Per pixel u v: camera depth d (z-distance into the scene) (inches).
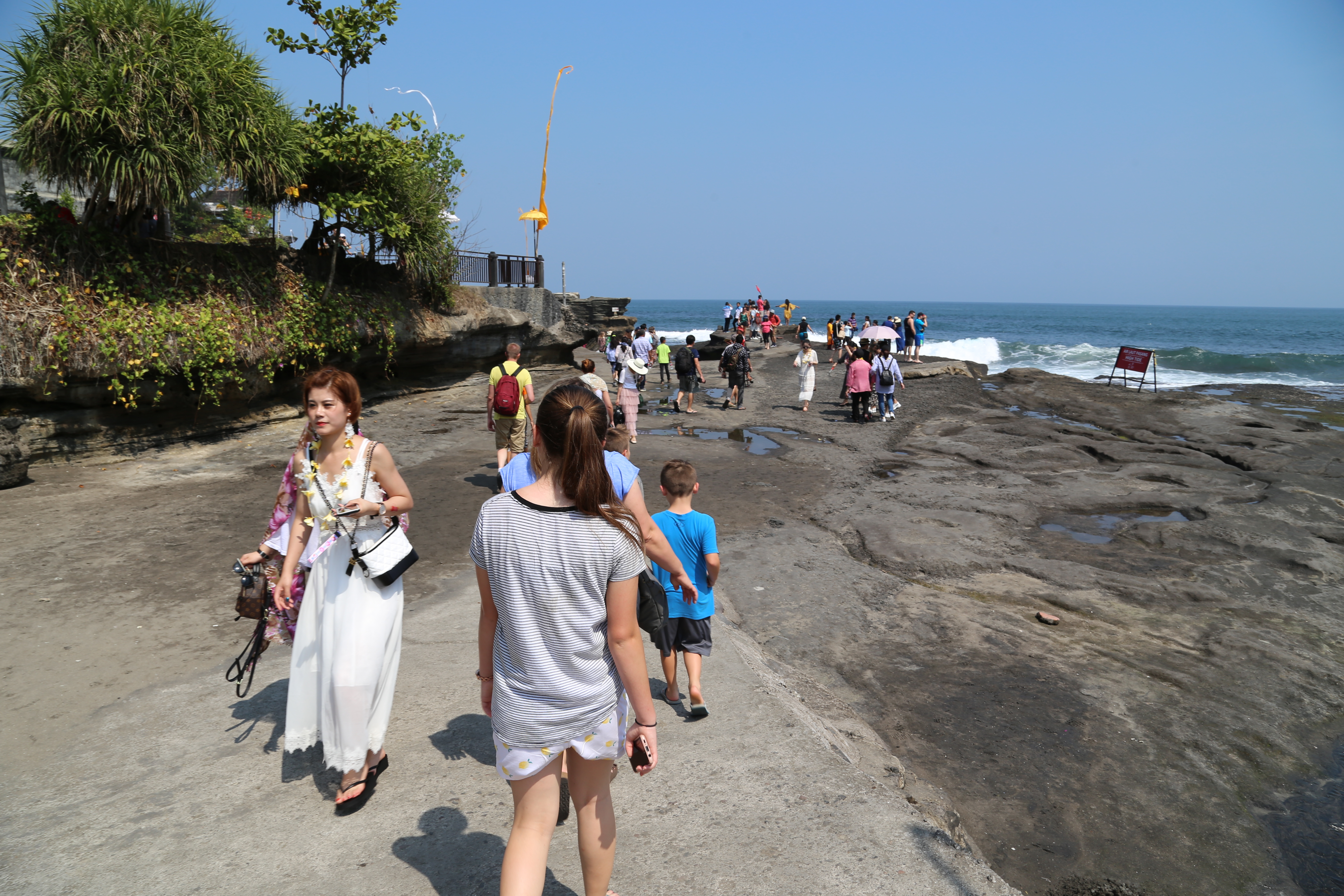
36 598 229.9
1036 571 298.7
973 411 713.0
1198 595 278.8
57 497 346.3
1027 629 247.0
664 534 159.3
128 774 136.3
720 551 310.5
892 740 183.5
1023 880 140.2
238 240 666.8
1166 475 456.8
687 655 159.5
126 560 265.3
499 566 82.0
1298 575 303.0
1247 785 171.2
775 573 287.6
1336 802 166.4
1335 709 204.7
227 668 184.2
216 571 255.9
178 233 652.1
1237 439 577.3
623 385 512.7
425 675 175.0
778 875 106.6
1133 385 1015.0
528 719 82.5
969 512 375.9
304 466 120.3
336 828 118.7
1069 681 214.2
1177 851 149.5
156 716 159.3
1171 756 180.4
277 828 118.9
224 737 149.9
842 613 253.6
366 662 120.7
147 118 416.8
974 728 189.3
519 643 82.2
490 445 498.0
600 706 84.1
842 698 201.6
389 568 121.5
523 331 874.1
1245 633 247.6
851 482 434.6
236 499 350.0
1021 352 1745.8
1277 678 219.3
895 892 103.5
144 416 440.5
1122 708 200.5
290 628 129.3
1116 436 612.4
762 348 1402.6
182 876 107.9
